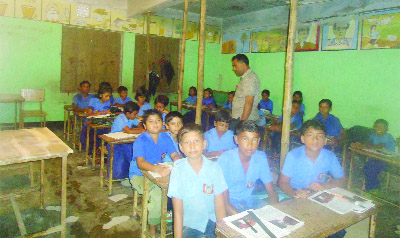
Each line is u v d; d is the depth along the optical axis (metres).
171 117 2.68
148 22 6.54
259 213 1.48
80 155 4.80
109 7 7.02
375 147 3.43
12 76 6.20
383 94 4.72
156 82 7.71
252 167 2.05
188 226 1.87
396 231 2.71
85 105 5.68
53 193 3.29
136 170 2.59
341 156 4.25
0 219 2.66
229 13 7.59
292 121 4.97
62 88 6.75
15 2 6.01
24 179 3.67
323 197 1.71
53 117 6.75
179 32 8.02
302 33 6.00
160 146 2.57
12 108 6.27
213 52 8.55
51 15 6.40
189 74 8.38
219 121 2.72
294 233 1.32
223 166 2.06
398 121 4.55
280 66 6.65
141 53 7.59
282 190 2.14
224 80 8.57
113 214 2.86
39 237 2.40
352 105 5.20
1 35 5.97
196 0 4.75
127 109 3.71
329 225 1.40
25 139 2.53
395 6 4.45
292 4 2.85
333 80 5.48
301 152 2.16
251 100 3.28
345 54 5.24
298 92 5.80
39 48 6.38
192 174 1.78
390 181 3.78
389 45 4.58
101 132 4.30
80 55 6.84
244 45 7.68
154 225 2.34
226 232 1.31
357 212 1.54
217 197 1.80
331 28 5.44
